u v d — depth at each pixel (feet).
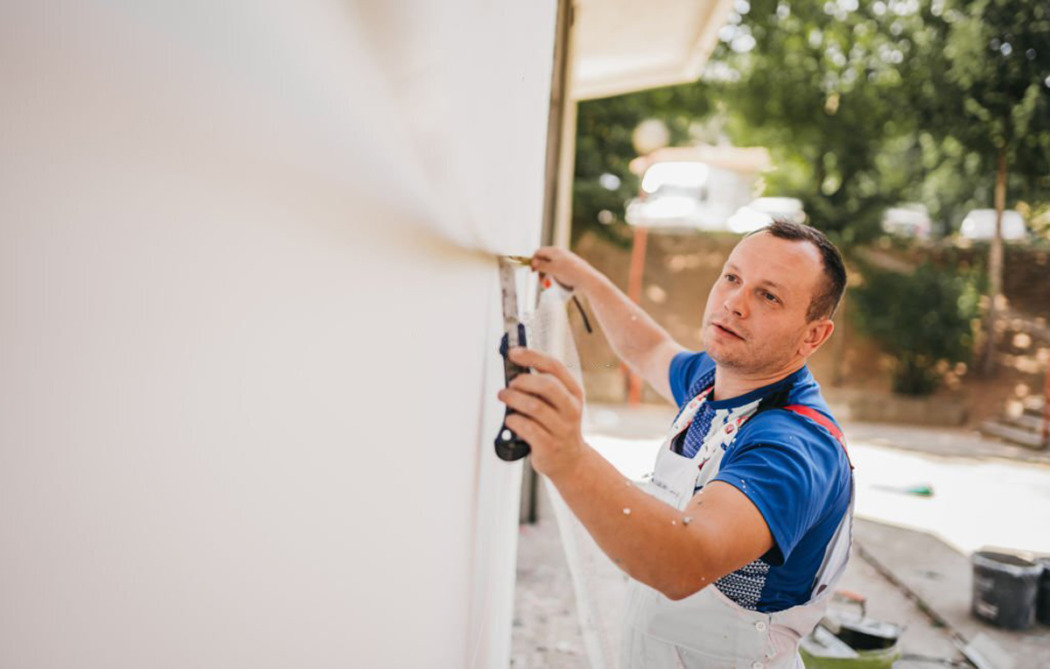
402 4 2.30
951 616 13.11
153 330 1.49
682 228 42.32
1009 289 41.09
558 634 11.33
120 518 1.46
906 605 13.76
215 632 1.77
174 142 1.49
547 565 14.02
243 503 1.84
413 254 2.79
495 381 4.56
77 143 1.29
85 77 1.29
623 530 3.19
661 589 3.38
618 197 41.70
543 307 5.42
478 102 3.25
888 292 38.60
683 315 41.11
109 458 1.42
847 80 43.60
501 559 5.38
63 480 1.34
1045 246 41.32
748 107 45.34
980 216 43.65
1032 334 39.58
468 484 3.89
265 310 1.85
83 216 1.31
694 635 4.79
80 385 1.35
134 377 1.46
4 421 1.23
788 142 45.50
